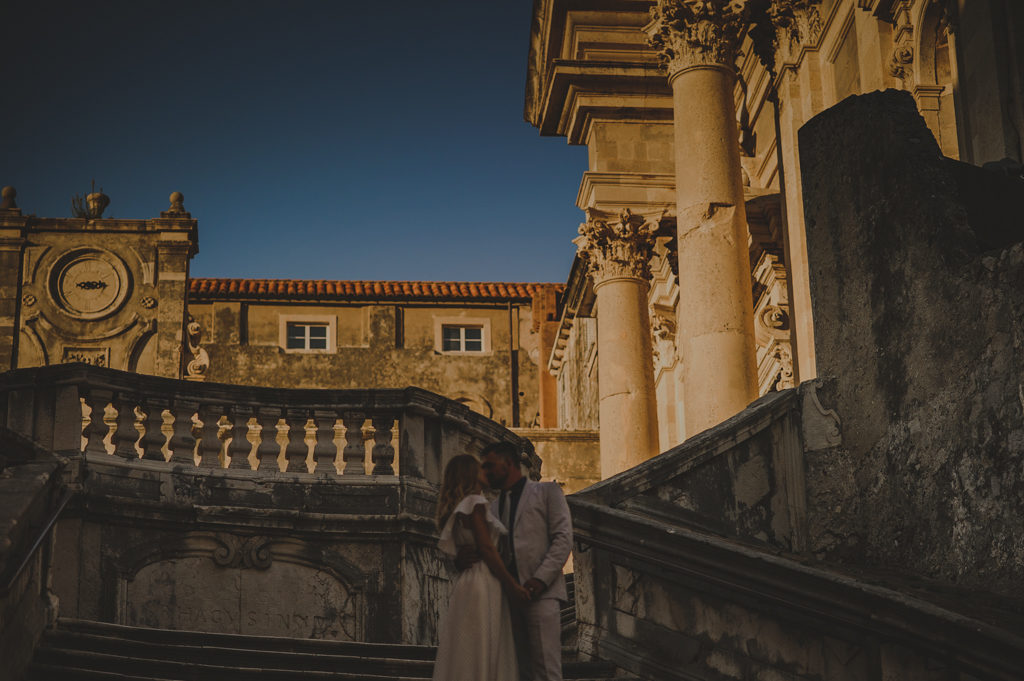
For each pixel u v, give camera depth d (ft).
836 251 34.91
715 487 33.27
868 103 34.19
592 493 31.78
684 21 64.59
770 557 27.20
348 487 47.57
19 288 121.08
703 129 63.21
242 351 158.20
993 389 28.68
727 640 27.91
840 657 25.96
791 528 33.68
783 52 73.56
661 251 96.43
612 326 84.48
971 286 29.73
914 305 31.73
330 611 46.09
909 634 24.56
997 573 27.94
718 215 61.93
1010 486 27.86
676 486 32.91
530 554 23.81
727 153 63.05
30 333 120.37
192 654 30.45
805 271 68.28
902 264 32.27
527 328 163.02
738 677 27.50
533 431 112.06
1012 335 28.25
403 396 48.98
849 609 25.66
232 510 45.83
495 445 24.84
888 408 32.37
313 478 47.42
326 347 160.66
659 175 86.48
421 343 161.38
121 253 123.03
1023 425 27.63
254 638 32.89
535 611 23.36
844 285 34.50
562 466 111.55
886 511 32.07
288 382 157.89
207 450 47.16
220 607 44.88
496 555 23.18
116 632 32.24
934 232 31.22
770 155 85.10
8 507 27.76
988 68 49.96
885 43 63.77
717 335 59.72
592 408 129.70
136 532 44.42
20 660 27.30
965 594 27.25
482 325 162.81
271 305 160.35
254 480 46.88
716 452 33.45
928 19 60.85
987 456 28.68
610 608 29.96
